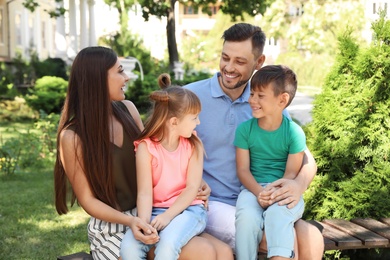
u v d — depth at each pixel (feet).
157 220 8.64
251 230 9.21
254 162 10.20
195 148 9.43
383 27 13.23
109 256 9.02
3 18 75.61
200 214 9.10
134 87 38.47
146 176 9.06
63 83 49.70
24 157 28.09
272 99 9.67
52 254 15.53
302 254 9.44
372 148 12.87
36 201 21.12
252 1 55.83
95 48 9.21
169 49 55.88
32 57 65.62
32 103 48.47
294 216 9.12
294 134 9.97
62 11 57.11
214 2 56.39
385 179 12.66
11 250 15.78
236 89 10.76
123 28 69.46
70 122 9.04
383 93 12.84
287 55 99.66
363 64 12.85
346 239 10.77
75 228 17.95
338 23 98.22
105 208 8.88
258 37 10.39
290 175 9.98
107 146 8.94
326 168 13.23
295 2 106.93
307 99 66.54
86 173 8.88
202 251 8.52
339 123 13.01
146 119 9.47
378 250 12.89
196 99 9.18
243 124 10.21
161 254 8.29
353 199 12.68
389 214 12.58
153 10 55.72
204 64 99.96
